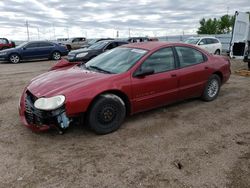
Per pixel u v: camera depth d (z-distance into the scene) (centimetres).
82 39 3328
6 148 350
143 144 363
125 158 326
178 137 386
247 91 671
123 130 411
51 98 346
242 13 1270
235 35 1262
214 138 383
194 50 523
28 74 1034
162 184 274
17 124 435
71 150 346
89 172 296
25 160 321
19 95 646
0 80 888
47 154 335
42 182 278
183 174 291
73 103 351
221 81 581
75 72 429
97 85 374
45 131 402
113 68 432
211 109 515
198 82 519
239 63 1347
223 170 299
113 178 285
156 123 440
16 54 1575
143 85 421
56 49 1758
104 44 1184
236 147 355
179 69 479
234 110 510
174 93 475
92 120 376
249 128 421
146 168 303
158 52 452
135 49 466
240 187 269
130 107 418
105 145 360
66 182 278
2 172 295
